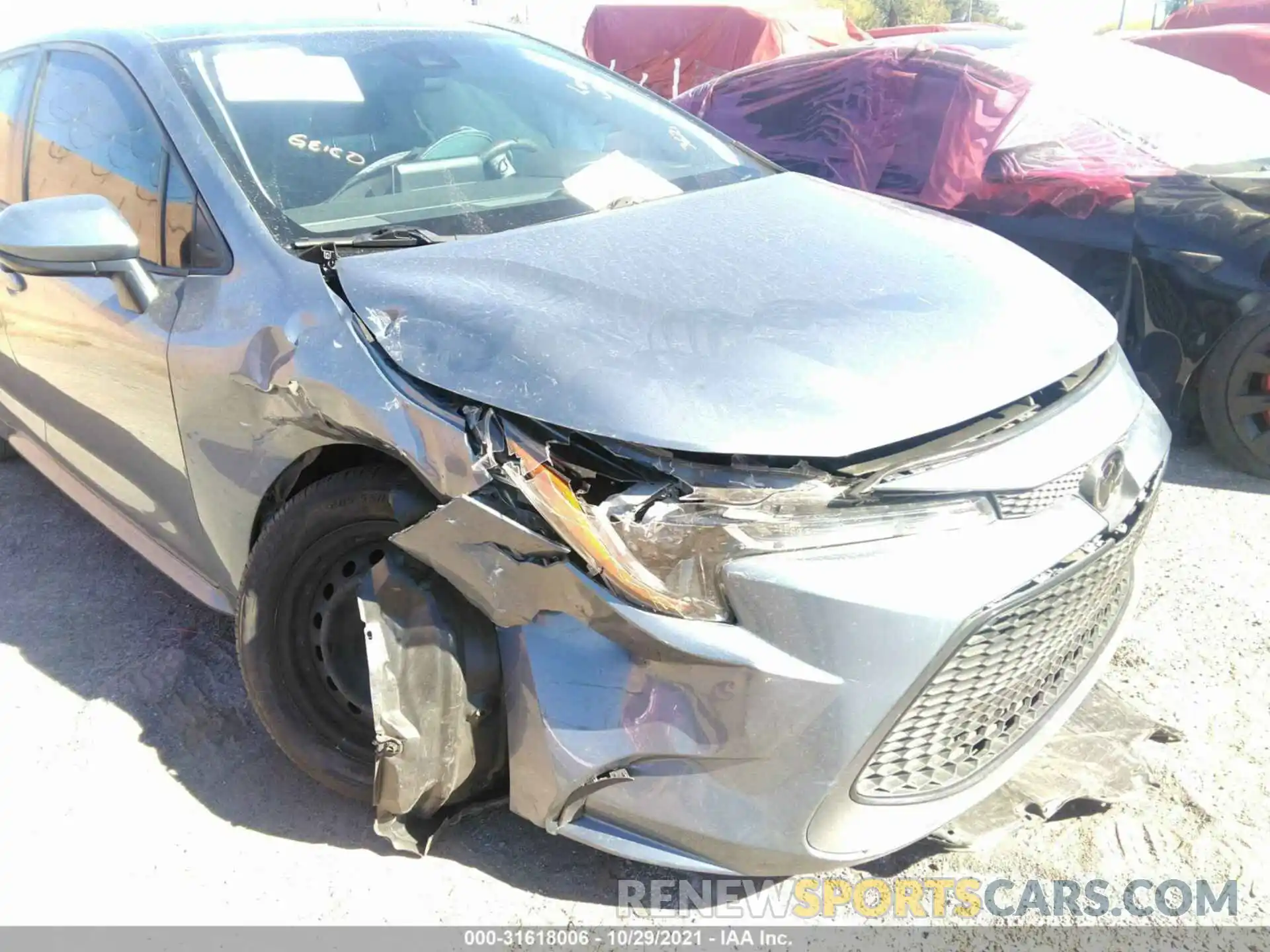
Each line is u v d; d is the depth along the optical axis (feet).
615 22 45.75
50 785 8.05
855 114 16.35
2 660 9.68
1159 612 9.90
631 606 5.51
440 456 5.98
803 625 5.42
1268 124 14.99
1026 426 6.22
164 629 10.13
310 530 6.96
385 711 6.18
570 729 5.82
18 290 10.05
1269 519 11.64
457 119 9.25
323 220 7.82
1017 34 17.89
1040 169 13.73
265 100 8.57
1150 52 17.28
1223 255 12.00
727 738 5.54
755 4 45.68
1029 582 5.82
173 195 8.13
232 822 7.64
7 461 14.23
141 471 8.96
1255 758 7.90
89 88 9.39
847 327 6.33
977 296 6.94
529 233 7.64
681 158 9.98
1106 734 7.89
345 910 6.83
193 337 7.55
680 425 5.59
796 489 5.55
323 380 6.56
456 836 7.41
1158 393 12.92
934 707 5.83
